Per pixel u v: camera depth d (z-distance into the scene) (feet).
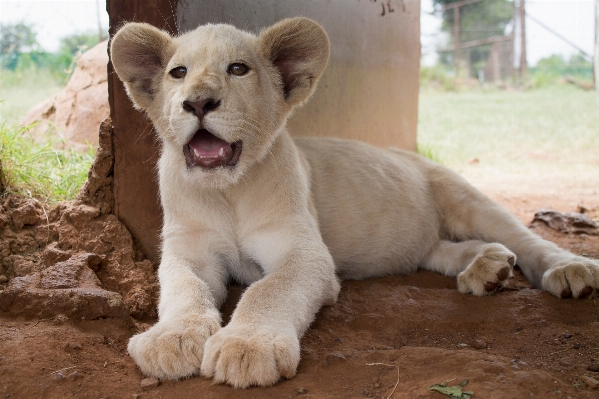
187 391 3.65
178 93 4.00
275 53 4.27
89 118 7.43
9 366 3.75
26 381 3.69
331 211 4.69
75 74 7.95
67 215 4.70
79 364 3.83
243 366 3.62
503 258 4.51
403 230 4.91
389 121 7.36
